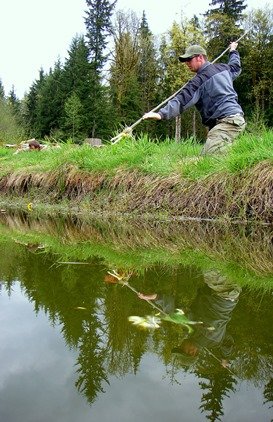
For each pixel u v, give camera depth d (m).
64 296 1.65
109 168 6.05
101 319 1.38
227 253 2.76
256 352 1.10
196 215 4.57
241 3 30.86
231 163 4.43
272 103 30.69
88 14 34.09
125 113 29.91
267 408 0.84
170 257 2.61
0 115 26.92
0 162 9.37
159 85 30.77
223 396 0.89
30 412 0.82
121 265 2.32
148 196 5.14
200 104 4.69
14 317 1.40
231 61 4.83
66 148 7.29
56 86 37.84
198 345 1.16
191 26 21.00
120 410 0.83
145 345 1.16
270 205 4.02
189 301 1.59
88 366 1.03
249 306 1.53
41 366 1.04
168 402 0.85
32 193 7.13
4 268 2.21
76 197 6.35
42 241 3.36
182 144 5.99
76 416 0.80
